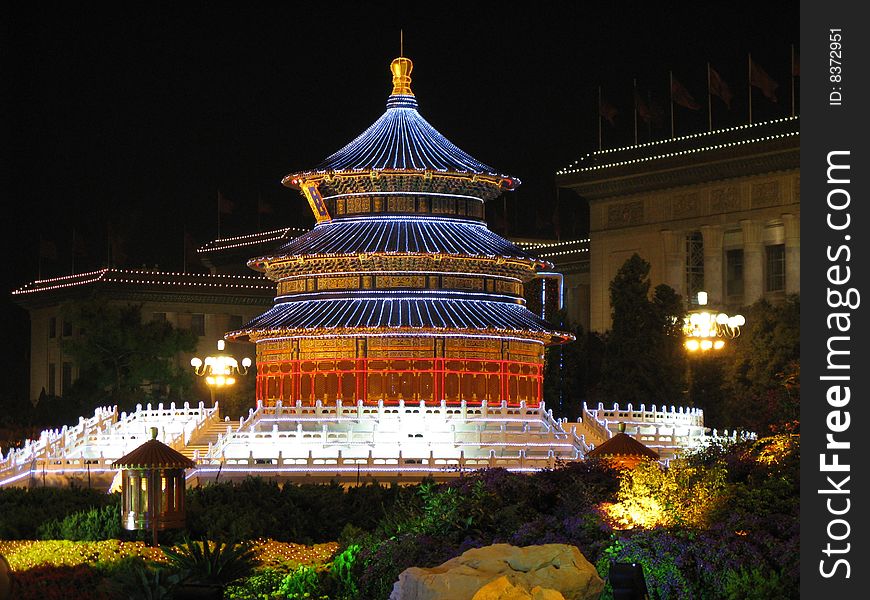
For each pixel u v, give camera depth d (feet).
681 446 316.19
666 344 438.81
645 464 151.23
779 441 161.89
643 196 596.29
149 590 146.82
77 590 163.94
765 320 446.19
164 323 538.06
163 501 201.98
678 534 137.39
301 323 361.30
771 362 431.84
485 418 327.06
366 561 150.00
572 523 147.33
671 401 433.48
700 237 597.93
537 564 116.67
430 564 143.43
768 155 544.62
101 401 509.35
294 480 301.63
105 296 647.97
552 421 331.16
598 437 335.26
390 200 375.86
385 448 319.88
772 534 140.26
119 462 202.90
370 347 359.46
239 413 495.00
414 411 326.65
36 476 309.22
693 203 578.66
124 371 525.34
